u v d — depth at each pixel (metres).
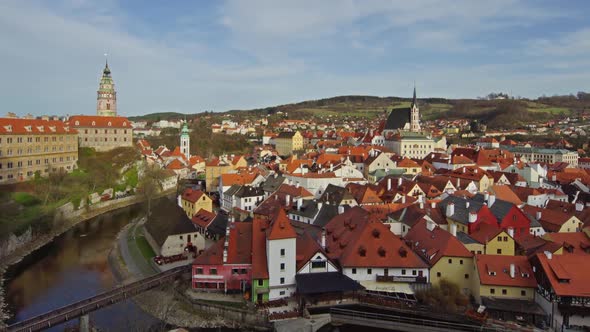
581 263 75.56
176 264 105.50
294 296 83.75
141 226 148.38
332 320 77.62
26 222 130.75
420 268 84.94
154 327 78.81
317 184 165.50
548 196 146.12
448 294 80.38
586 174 194.00
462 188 158.50
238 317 78.31
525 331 71.25
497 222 106.19
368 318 76.25
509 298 78.19
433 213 114.69
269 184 168.25
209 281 87.75
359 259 85.94
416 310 77.38
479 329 71.88
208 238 126.94
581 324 71.25
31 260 116.69
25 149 178.88
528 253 92.25
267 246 83.94
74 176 190.12
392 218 115.56
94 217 165.38
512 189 150.00
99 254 122.12
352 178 178.12
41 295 93.62
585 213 114.81
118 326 79.31
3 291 95.56
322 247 94.44
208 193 199.50
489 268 80.12
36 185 170.62
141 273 103.94
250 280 87.69
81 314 75.88
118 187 198.88
